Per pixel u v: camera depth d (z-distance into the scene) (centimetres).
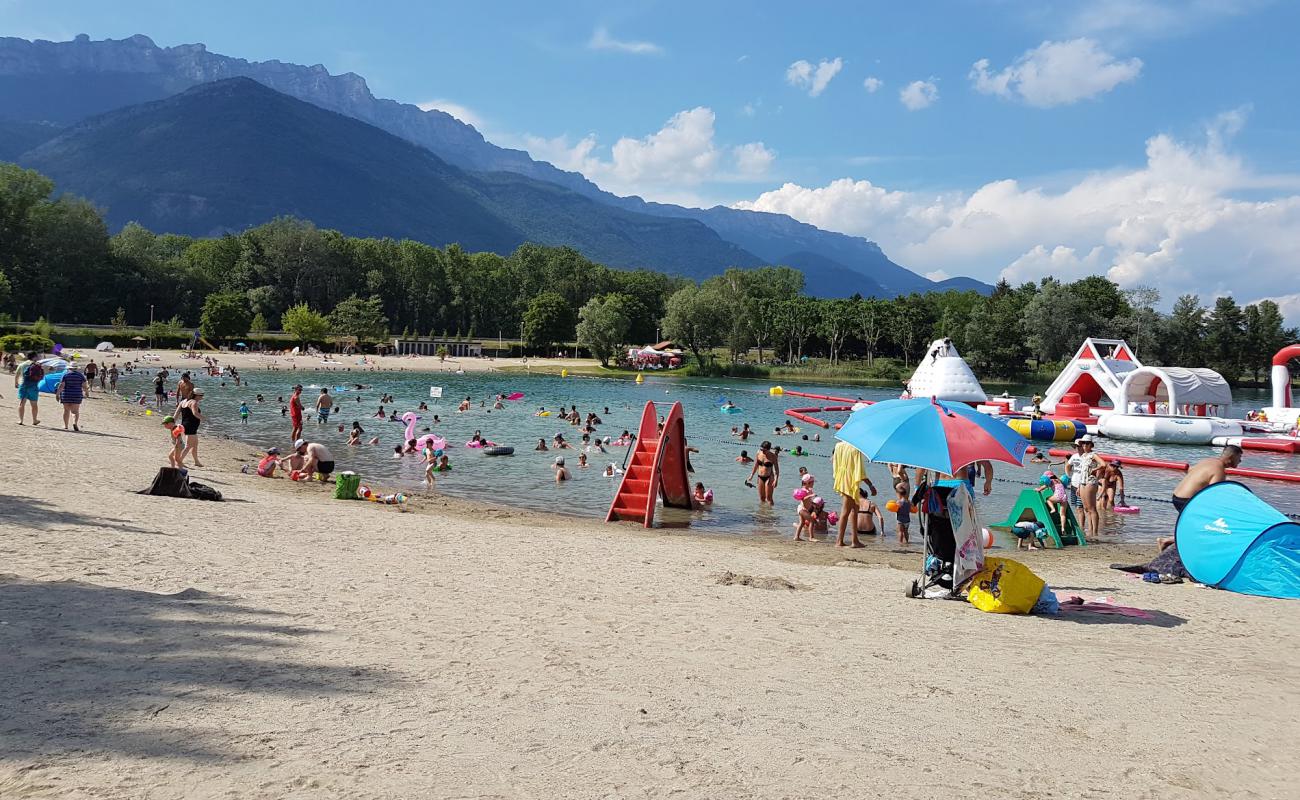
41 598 792
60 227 12400
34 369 2800
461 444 3597
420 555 1270
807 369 11550
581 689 647
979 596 1069
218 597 870
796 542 1836
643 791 468
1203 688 755
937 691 699
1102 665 819
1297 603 1194
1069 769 545
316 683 618
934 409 1098
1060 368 12125
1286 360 4788
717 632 870
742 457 3262
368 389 7162
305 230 16012
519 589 1048
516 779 474
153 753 475
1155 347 11338
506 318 17012
